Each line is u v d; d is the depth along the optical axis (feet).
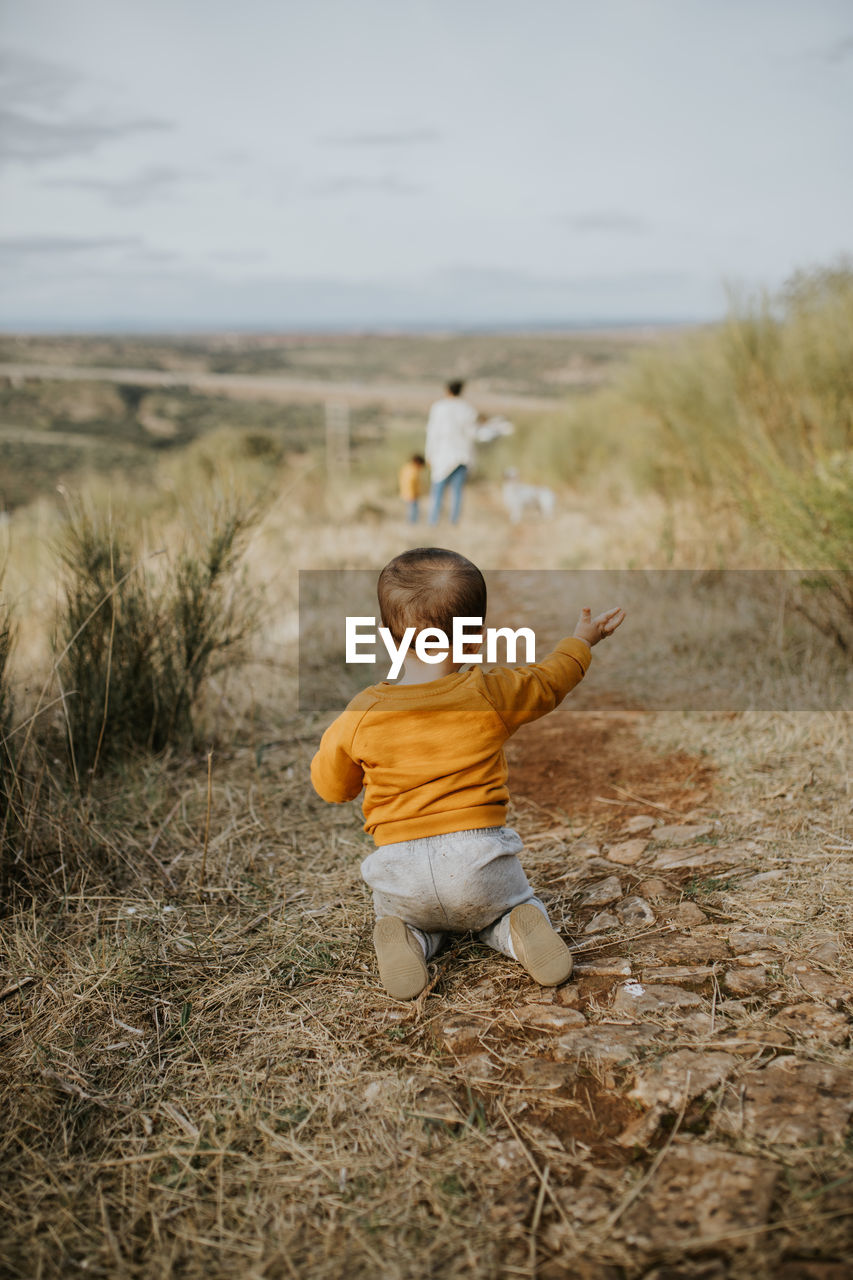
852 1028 5.87
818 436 18.33
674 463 24.56
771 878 8.02
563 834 9.60
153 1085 5.99
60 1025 6.66
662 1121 5.24
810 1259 4.20
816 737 11.20
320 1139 5.40
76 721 11.14
